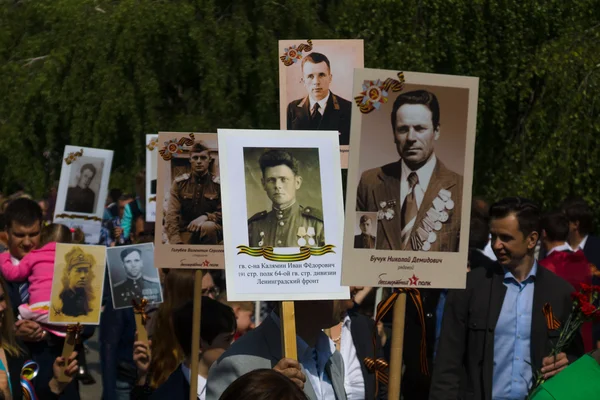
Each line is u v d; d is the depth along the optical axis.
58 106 19.23
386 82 4.14
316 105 5.51
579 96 15.28
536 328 5.77
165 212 6.26
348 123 5.52
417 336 7.15
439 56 16.53
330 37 17.36
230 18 18.41
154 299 7.98
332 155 4.25
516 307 5.84
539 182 15.18
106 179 11.70
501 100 16.17
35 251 7.41
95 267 7.29
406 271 4.17
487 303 5.90
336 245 4.20
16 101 19.72
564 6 16.47
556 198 15.36
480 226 8.30
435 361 6.03
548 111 15.78
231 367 4.03
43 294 7.29
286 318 4.04
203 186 6.29
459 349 5.99
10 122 19.75
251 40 18.00
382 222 4.14
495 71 16.41
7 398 4.93
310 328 4.21
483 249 8.29
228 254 4.08
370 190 4.13
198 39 17.66
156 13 17.84
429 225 4.21
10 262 7.36
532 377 5.61
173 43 17.88
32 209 7.49
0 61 20.83
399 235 4.16
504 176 16.52
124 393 8.03
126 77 18.20
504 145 16.67
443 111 4.21
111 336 8.09
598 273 8.14
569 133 15.26
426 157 4.19
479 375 5.88
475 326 5.90
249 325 8.23
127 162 18.89
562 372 4.00
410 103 4.17
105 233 16.19
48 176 20.69
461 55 16.45
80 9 18.94
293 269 4.12
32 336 7.11
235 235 4.10
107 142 18.48
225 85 17.80
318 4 18.41
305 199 4.20
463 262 4.24
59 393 6.79
